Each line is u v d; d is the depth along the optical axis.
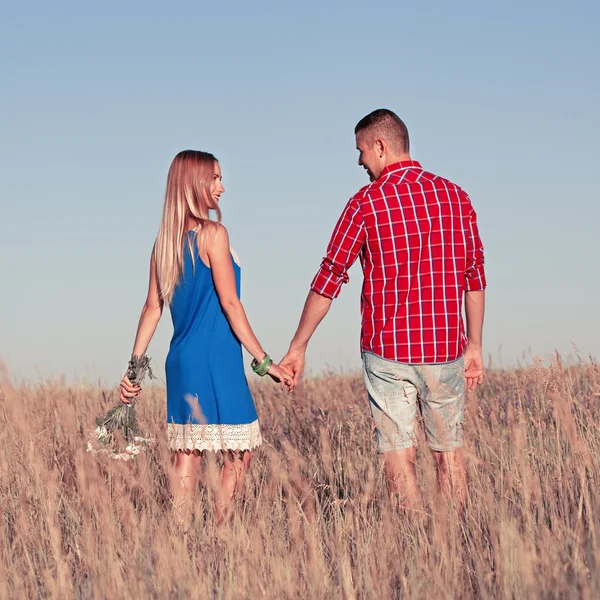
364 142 4.42
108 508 3.88
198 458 4.45
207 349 4.32
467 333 4.59
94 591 3.23
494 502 3.86
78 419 5.94
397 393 4.30
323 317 4.45
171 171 4.38
